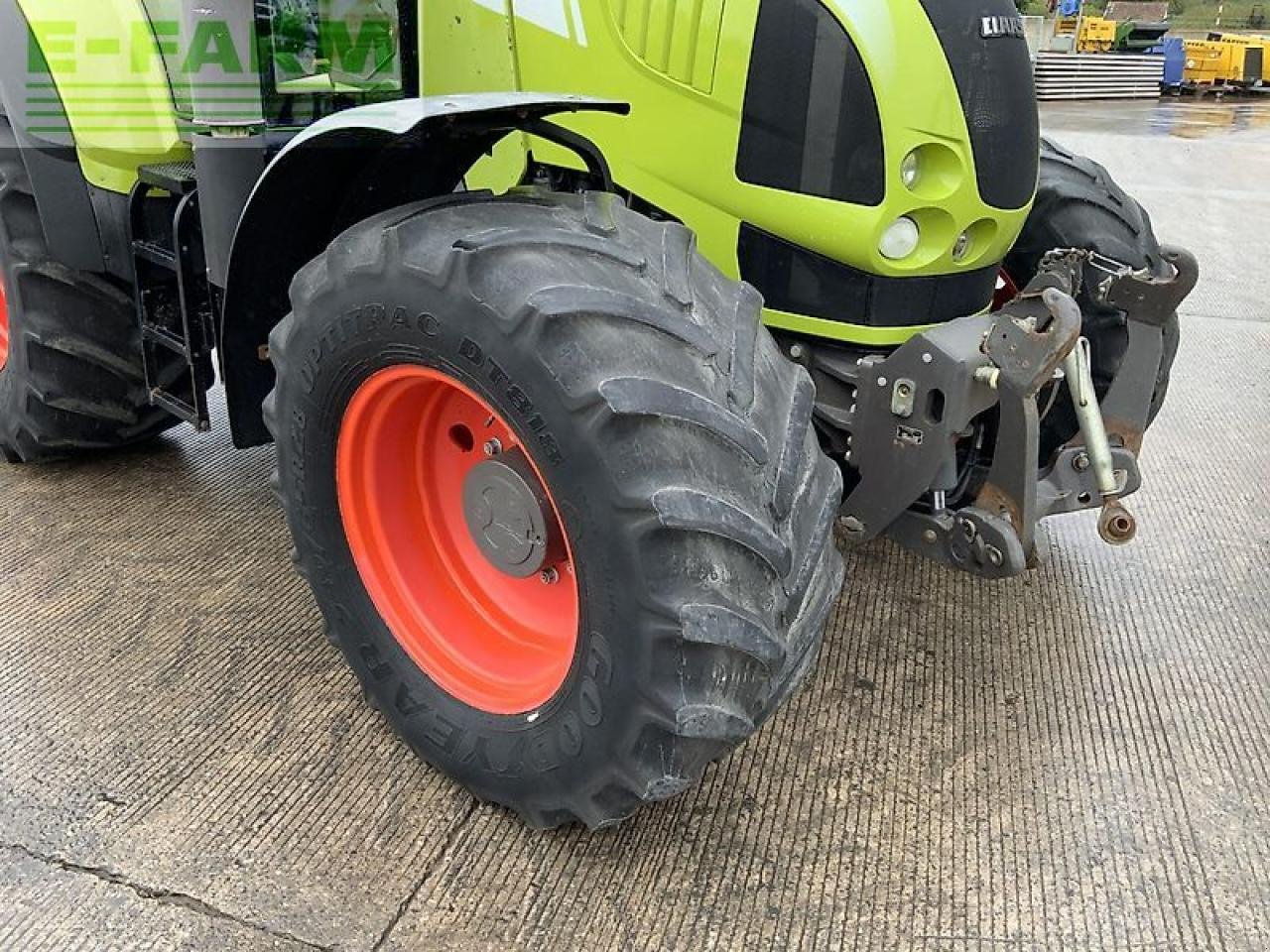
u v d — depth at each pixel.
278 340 1.95
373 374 1.84
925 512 2.19
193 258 2.58
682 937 1.74
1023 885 1.87
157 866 1.86
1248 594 2.78
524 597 2.06
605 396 1.50
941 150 1.99
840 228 2.03
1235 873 1.90
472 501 1.90
